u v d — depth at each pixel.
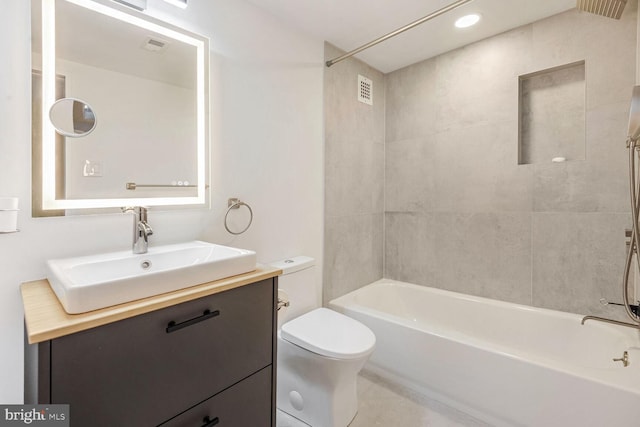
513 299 2.07
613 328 1.64
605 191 1.73
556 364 1.37
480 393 1.55
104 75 1.21
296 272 1.78
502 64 2.06
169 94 1.39
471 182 2.22
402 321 1.88
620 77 1.67
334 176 2.26
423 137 2.47
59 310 0.76
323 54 2.15
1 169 1.00
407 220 2.59
